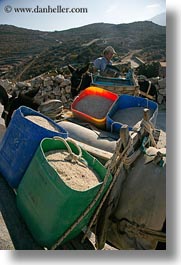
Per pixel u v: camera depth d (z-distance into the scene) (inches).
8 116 146.6
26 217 94.7
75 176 88.2
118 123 128.8
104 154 108.0
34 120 113.0
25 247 90.8
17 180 107.5
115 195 89.4
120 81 188.9
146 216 85.4
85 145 114.0
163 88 267.0
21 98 149.6
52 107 151.0
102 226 90.2
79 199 82.7
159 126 209.9
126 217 87.9
